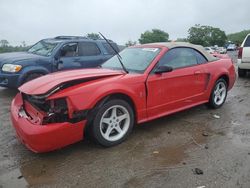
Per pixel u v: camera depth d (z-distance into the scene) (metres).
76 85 3.79
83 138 4.15
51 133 3.48
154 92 4.50
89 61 8.30
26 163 3.67
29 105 4.04
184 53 5.14
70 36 8.92
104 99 3.90
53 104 3.58
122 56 5.18
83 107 3.66
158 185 3.13
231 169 3.42
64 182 3.23
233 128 4.80
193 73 5.11
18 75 7.12
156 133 4.60
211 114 5.58
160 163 3.61
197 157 3.75
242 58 10.01
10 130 4.80
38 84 3.83
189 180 3.21
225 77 6.01
